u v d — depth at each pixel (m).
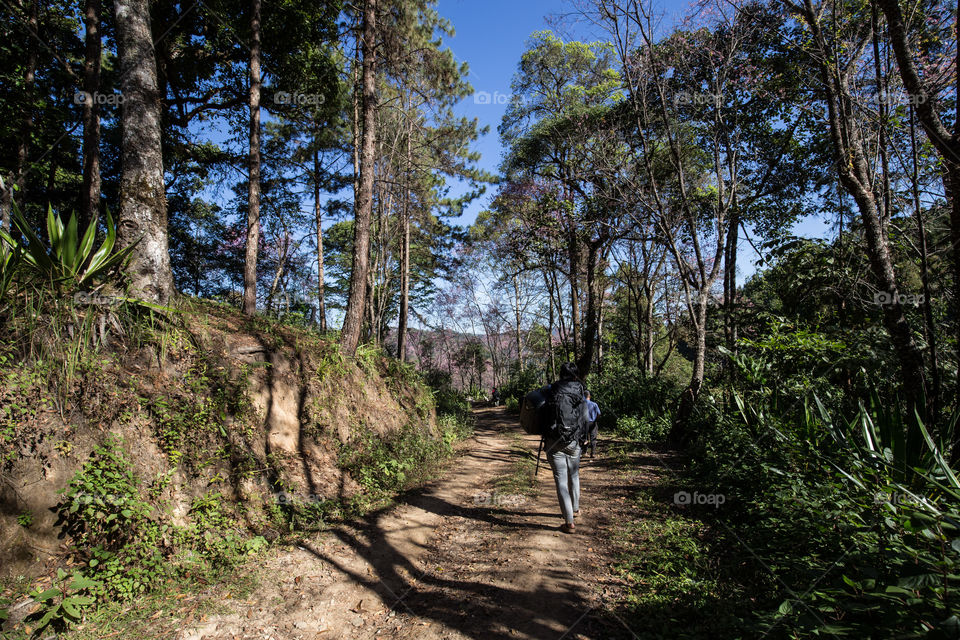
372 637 2.95
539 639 2.85
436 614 3.19
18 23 9.31
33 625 2.73
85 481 3.28
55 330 3.67
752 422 5.03
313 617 3.14
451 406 15.23
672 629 2.78
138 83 5.17
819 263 7.43
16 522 3.06
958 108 3.41
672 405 12.68
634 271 21.39
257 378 5.32
